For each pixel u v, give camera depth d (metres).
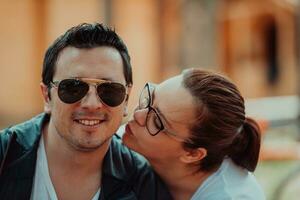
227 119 2.43
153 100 2.50
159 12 14.98
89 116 2.18
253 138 2.59
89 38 2.20
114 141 2.49
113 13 13.73
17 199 2.27
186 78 2.47
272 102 7.41
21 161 2.28
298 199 4.47
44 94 2.33
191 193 2.61
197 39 9.20
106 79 2.19
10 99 14.26
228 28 19.12
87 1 14.38
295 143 6.34
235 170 2.61
